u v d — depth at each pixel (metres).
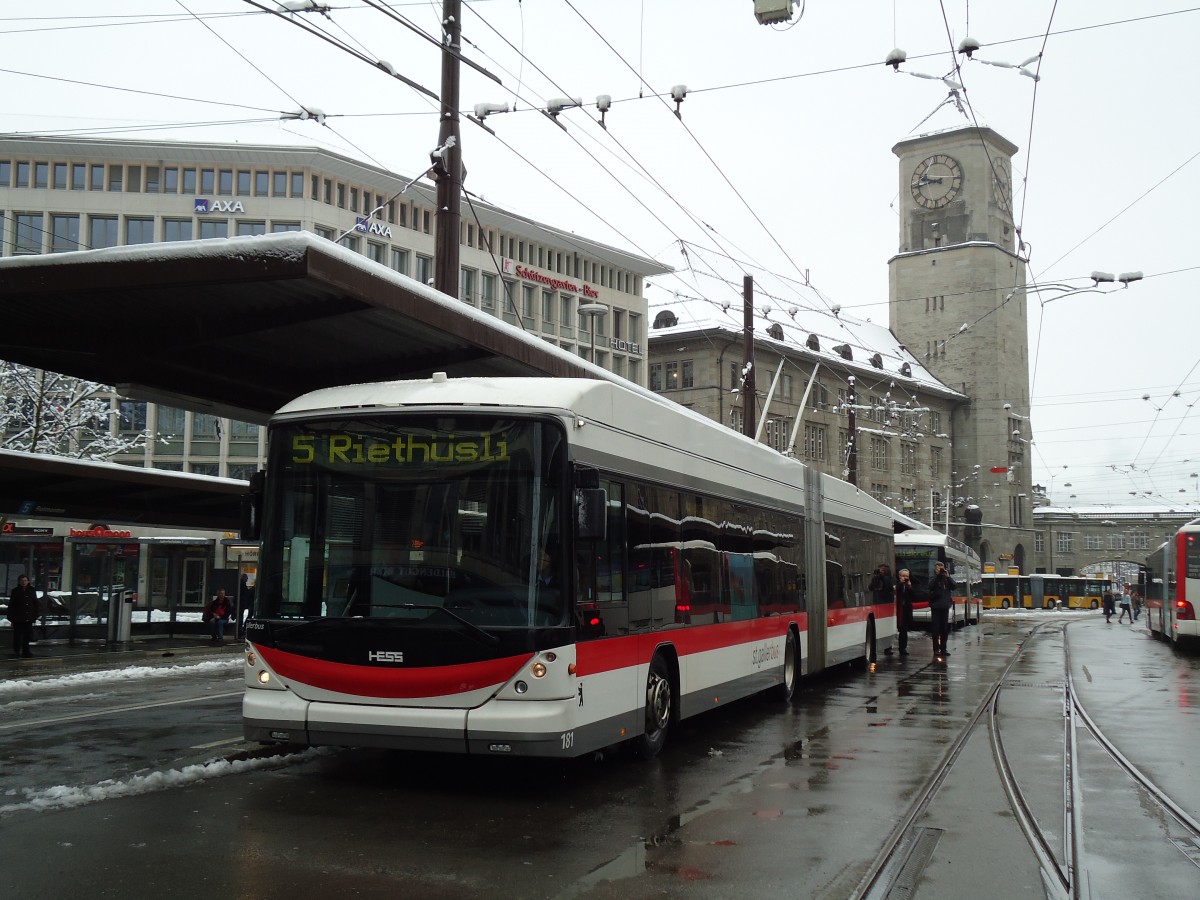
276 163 56.53
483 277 61.75
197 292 10.84
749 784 9.30
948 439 97.12
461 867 6.52
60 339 12.35
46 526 50.03
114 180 56.84
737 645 12.95
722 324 71.19
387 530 8.54
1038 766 10.45
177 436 58.28
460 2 14.21
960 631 43.31
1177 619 27.98
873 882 6.39
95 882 6.09
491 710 8.15
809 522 17.08
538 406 8.59
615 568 9.38
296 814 7.84
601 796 8.72
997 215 101.00
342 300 11.19
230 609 30.98
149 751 10.55
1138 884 6.50
